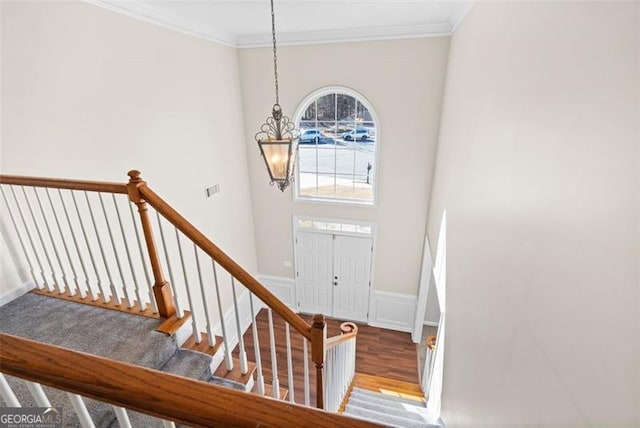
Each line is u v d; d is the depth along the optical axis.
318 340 1.72
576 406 1.09
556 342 1.23
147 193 1.84
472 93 2.76
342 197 5.46
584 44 1.16
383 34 4.28
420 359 5.17
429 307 5.98
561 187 1.27
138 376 0.62
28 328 2.02
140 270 3.36
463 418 2.39
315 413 0.56
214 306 4.70
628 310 0.88
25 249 2.24
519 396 1.52
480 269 2.23
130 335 1.99
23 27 2.19
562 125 1.29
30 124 2.29
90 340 1.94
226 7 3.35
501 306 1.82
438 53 4.20
